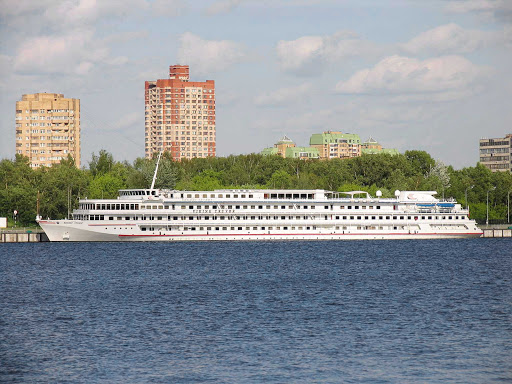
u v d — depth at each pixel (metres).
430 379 117.44
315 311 168.88
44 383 115.56
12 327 151.88
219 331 147.38
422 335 144.25
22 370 121.75
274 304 178.25
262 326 152.12
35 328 150.75
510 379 117.62
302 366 123.50
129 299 186.50
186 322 156.12
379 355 129.88
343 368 122.62
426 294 194.88
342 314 165.25
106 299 186.62
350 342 138.75
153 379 117.06
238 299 185.88
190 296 190.75
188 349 133.62
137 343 138.00
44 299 187.25
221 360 126.75
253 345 136.50
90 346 135.88
